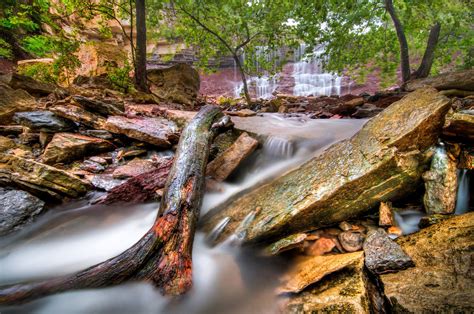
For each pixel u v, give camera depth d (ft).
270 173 14.93
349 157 10.43
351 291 6.78
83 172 14.14
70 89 24.27
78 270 8.91
